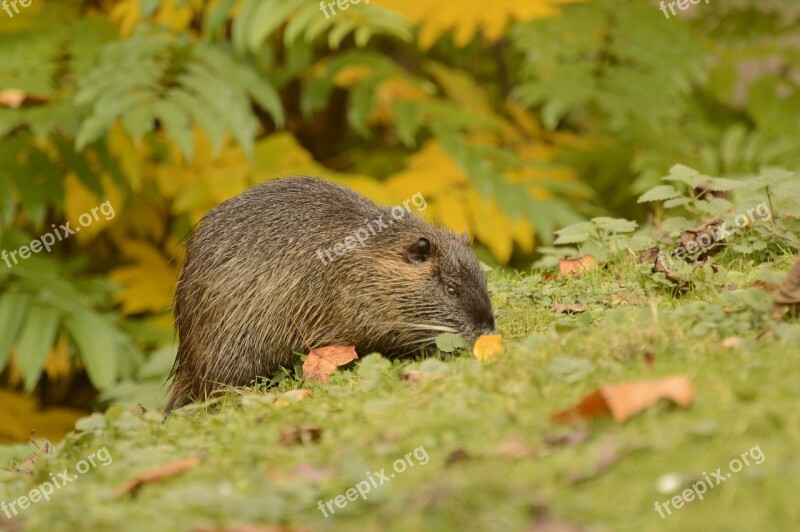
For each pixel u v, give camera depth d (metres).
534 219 14.65
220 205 10.83
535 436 6.11
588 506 5.23
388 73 15.84
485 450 6.04
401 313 10.64
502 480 5.60
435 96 18.25
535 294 10.26
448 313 10.48
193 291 10.55
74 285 14.56
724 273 9.35
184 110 13.16
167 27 15.14
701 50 16.33
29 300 13.34
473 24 14.52
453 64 19.88
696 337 7.48
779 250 9.87
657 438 5.77
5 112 13.67
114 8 16.95
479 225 14.91
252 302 10.38
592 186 17.64
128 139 14.58
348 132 18.50
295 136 17.97
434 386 7.65
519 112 17.45
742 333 7.43
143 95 13.10
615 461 5.59
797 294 7.50
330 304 10.59
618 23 16.38
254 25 13.55
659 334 7.51
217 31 14.62
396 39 18.61
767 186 9.91
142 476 6.54
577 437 5.95
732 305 8.15
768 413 5.73
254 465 6.59
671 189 10.35
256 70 15.07
